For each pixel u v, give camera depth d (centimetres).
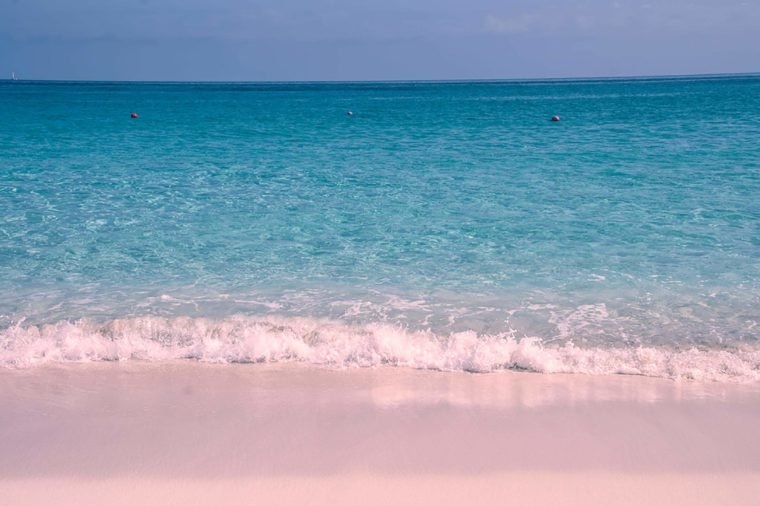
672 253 1149
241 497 491
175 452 552
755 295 958
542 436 580
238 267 1102
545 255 1152
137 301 952
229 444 566
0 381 701
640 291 982
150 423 604
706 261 1105
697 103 5906
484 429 593
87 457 545
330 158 2338
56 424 602
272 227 1341
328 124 4019
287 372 727
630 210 1445
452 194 1647
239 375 719
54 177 1905
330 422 606
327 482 510
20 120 4244
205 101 7719
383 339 796
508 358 751
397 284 1023
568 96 8919
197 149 2614
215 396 664
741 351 780
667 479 514
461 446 563
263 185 1789
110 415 621
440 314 906
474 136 3159
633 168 2008
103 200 1585
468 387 688
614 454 550
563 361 751
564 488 503
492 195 1627
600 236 1255
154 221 1384
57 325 856
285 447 560
